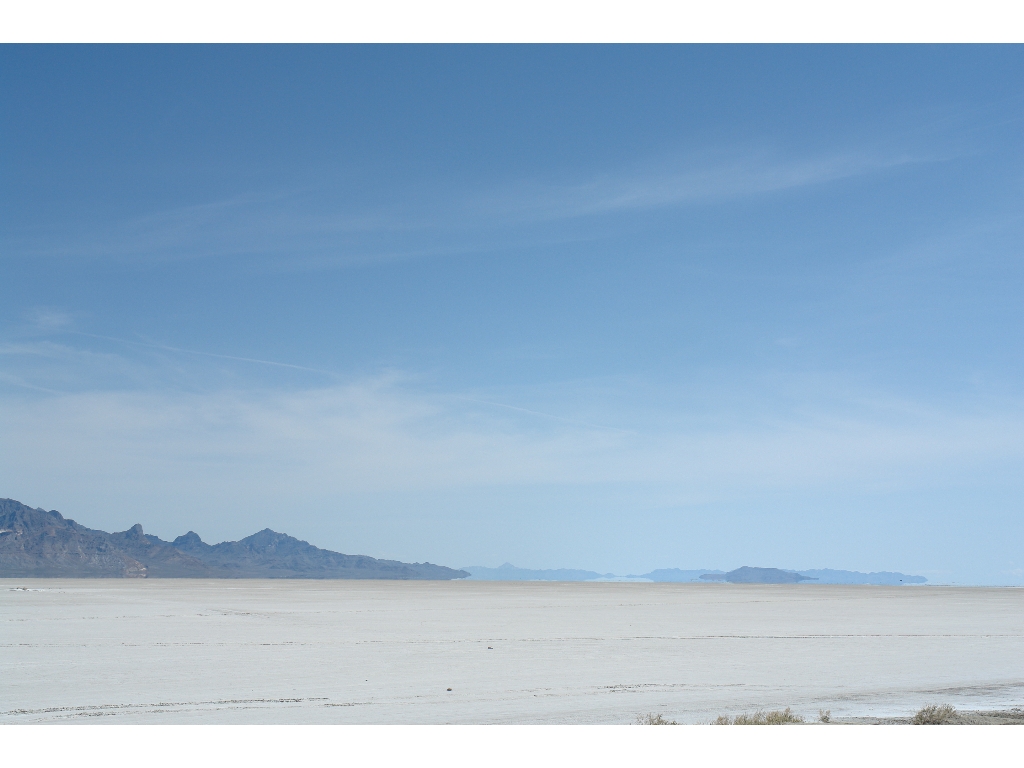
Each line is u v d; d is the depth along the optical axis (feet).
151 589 324.19
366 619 165.17
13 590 289.12
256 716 65.26
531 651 108.68
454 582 537.24
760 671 91.97
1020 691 79.10
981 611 203.82
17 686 79.00
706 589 395.55
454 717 64.85
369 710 67.82
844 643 121.19
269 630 137.59
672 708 69.10
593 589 389.60
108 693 75.46
